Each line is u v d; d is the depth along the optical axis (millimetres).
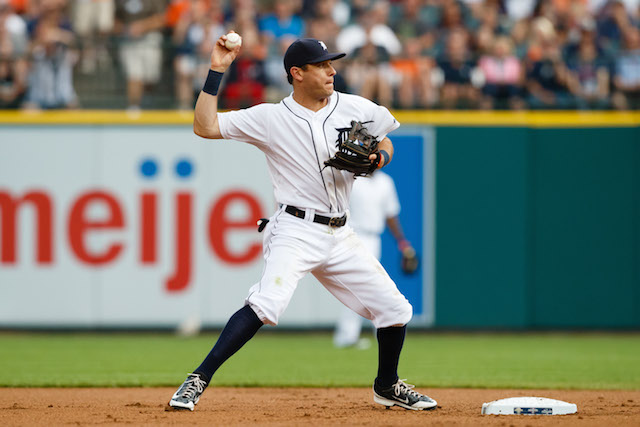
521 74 43781
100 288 42562
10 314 42438
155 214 42625
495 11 47125
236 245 42656
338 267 18047
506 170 43125
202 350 37031
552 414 18641
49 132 42562
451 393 24625
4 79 43344
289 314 42562
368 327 43406
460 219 43031
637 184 43125
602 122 43156
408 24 46844
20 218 42438
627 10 47688
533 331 45594
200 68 43469
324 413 18797
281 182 18000
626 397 23438
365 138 17344
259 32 45438
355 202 36062
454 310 43031
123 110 42906
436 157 42906
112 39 44219
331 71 17672
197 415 18172
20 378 28000
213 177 42656
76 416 18312
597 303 43250
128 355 35188
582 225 43250
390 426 16484
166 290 42656
